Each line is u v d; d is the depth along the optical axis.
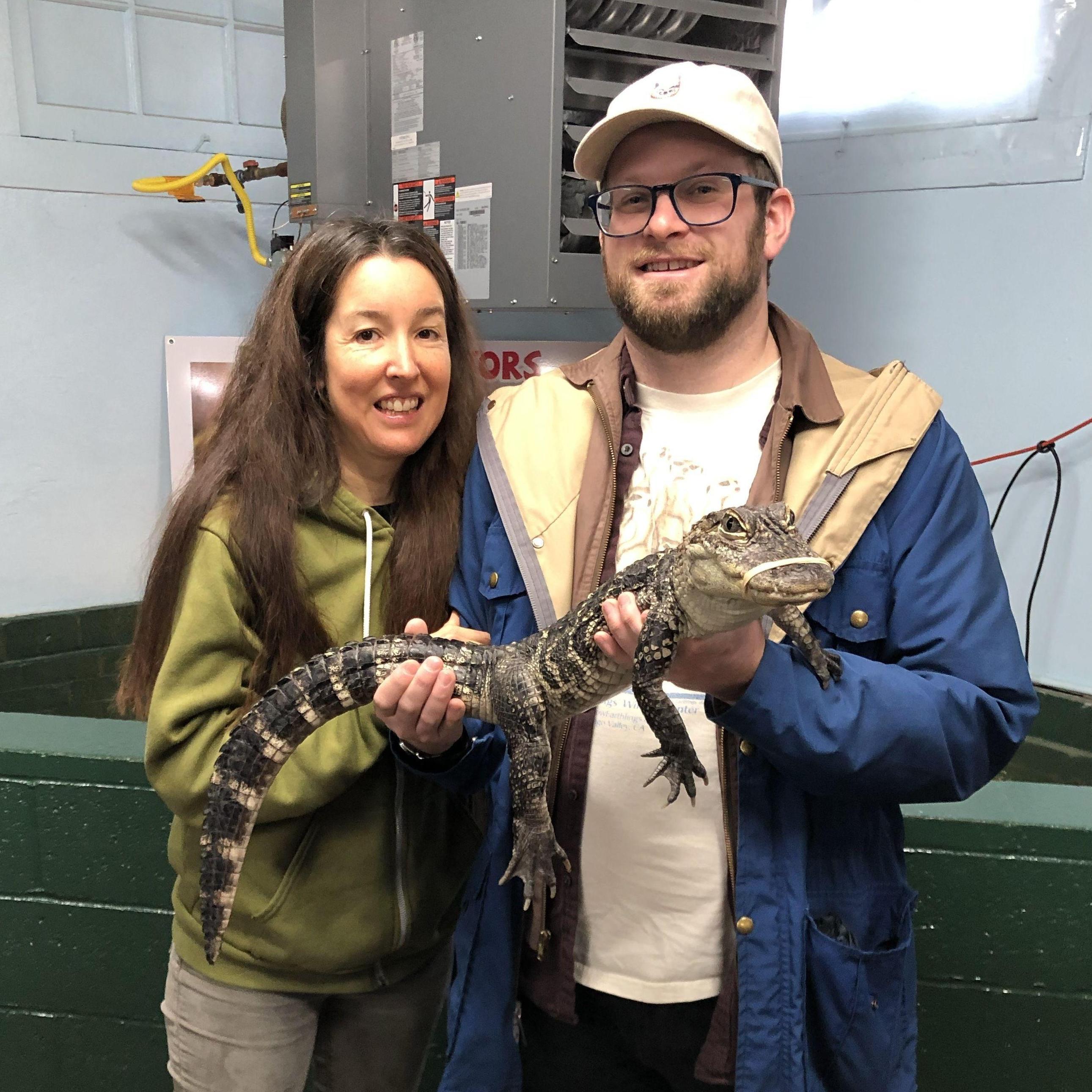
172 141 4.04
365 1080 1.85
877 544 1.53
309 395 1.71
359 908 1.66
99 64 3.83
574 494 1.69
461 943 1.67
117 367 4.10
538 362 3.48
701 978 1.56
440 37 2.85
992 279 3.38
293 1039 1.71
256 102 4.17
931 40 3.37
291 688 1.51
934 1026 2.18
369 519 1.72
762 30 2.78
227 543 1.60
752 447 1.67
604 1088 1.74
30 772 2.28
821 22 3.59
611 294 1.70
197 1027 1.68
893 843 1.58
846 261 3.73
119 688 1.81
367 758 1.63
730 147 1.58
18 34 3.65
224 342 3.90
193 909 1.69
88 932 2.36
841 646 1.54
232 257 4.27
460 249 2.94
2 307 3.82
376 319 1.64
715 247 1.57
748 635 1.34
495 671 1.53
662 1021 1.59
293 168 3.39
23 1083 2.48
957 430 3.57
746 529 1.26
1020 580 3.50
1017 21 3.18
